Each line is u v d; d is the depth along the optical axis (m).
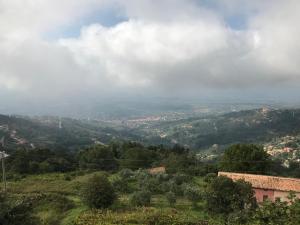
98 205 37.72
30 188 51.09
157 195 45.22
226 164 57.94
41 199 42.06
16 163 66.44
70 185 52.44
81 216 34.53
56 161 71.00
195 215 36.09
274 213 9.70
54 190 49.28
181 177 52.72
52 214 36.84
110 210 36.91
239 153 57.19
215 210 35.09
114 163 71.81
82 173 65.62
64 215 37.16
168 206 39.91
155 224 32.28
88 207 38.75
